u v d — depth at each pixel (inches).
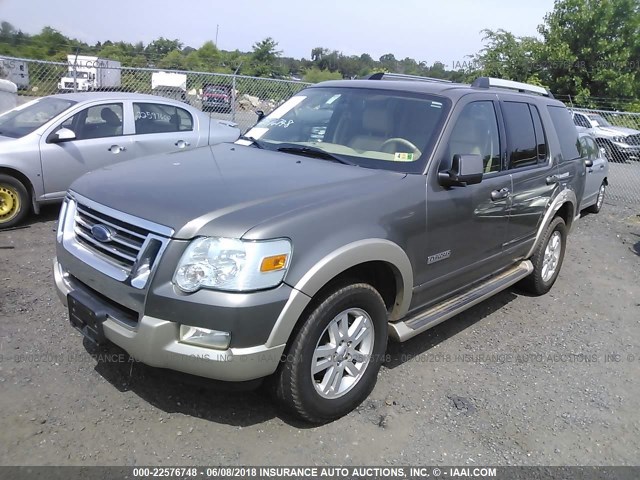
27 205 269.3
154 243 111.5
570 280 258.4
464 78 1114.1
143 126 306.0
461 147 160.1
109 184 131.3
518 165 189.2
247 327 108.3
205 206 115.3
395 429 131.3
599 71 1109.1
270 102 557.3
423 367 161.6
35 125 277.7
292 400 121.1
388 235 131.8
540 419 141.7
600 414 146.7
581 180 239.1
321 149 160.6
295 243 113.7
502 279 193.6
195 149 168.9
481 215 165.6
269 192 124.6
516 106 194.7
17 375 137.4
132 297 112.8
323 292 122.3
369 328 134.8
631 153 667.4
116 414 126.3
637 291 251.9
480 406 144.3
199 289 107.8
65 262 130.6
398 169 147.8
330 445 123.3
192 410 130.2
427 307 159.5
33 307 175.6
